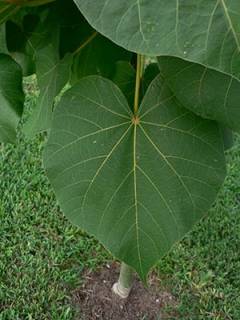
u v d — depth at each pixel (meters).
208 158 0.46
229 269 1.11
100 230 0.47
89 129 0.47
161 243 0.47
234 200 1.25
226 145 0.60
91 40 0.57
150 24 0.33
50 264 1.10
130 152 0.47
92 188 0.47
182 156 0.46
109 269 1.10
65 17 0.55
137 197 0.47
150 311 1.04
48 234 1.16
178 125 0.46
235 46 0.32
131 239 0.47
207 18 0.32
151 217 0.47
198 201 0.46
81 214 0.47
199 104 0.43
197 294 1.06
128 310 1.04
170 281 1.08
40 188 1.25
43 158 0.47
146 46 0.33
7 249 1.12
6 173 1.28
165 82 0.45
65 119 0.47
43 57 0.55
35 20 0.55
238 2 0.32
